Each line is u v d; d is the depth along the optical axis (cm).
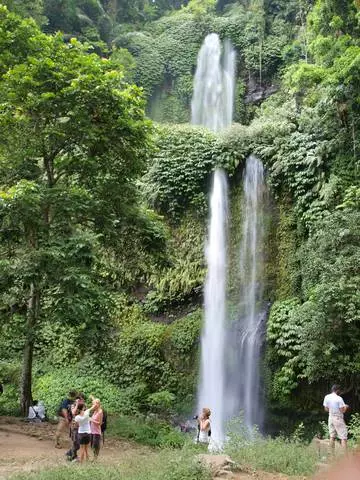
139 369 1767
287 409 1548
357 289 1281
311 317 1351
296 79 1781
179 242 2059
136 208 1322
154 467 640
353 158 1684
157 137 2147
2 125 1158
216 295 1930
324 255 1423
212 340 1800
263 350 1650
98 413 823
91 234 1095
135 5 3875
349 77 1562
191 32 3434
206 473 608
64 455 841
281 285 1800
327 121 1812
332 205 1672
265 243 1897
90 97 1142
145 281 2038
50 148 1241
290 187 1870
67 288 1022
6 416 1212
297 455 795
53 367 1875
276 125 2012
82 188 1273
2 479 618
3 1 2044
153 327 1875
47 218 1170
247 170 2030
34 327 1150
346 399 1406
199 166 2083
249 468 721
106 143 1218
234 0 3838
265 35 3189
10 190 1043
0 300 1166
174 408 1667
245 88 3152
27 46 1212
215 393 1705
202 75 3316
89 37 3092
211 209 2052
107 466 664
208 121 3191
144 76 3284
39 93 1160
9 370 1786
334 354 1306
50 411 1527
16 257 1109
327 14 1802
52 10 2970
